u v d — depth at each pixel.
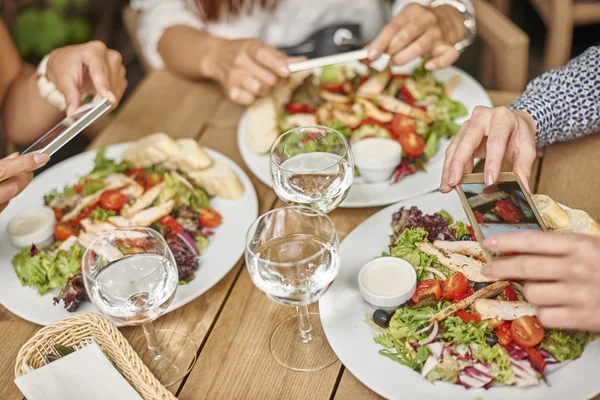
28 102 1.59
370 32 2.06
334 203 1.05
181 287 1.11
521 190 0.98
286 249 0.94
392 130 1.38
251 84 1.51
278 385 0.96
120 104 3.05
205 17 1.87
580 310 0.82
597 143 1.30
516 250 0.84
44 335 0.96
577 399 0.84
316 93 1.51
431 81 1.50
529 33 3.27
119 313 0.89
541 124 1.23
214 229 1.23
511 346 0.90
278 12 1.98
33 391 0.89
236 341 1.03
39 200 1.35
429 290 0.99
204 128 1.54
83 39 3.34
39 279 1.12
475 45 3.13
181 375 0.99
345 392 0.93
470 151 1.08
